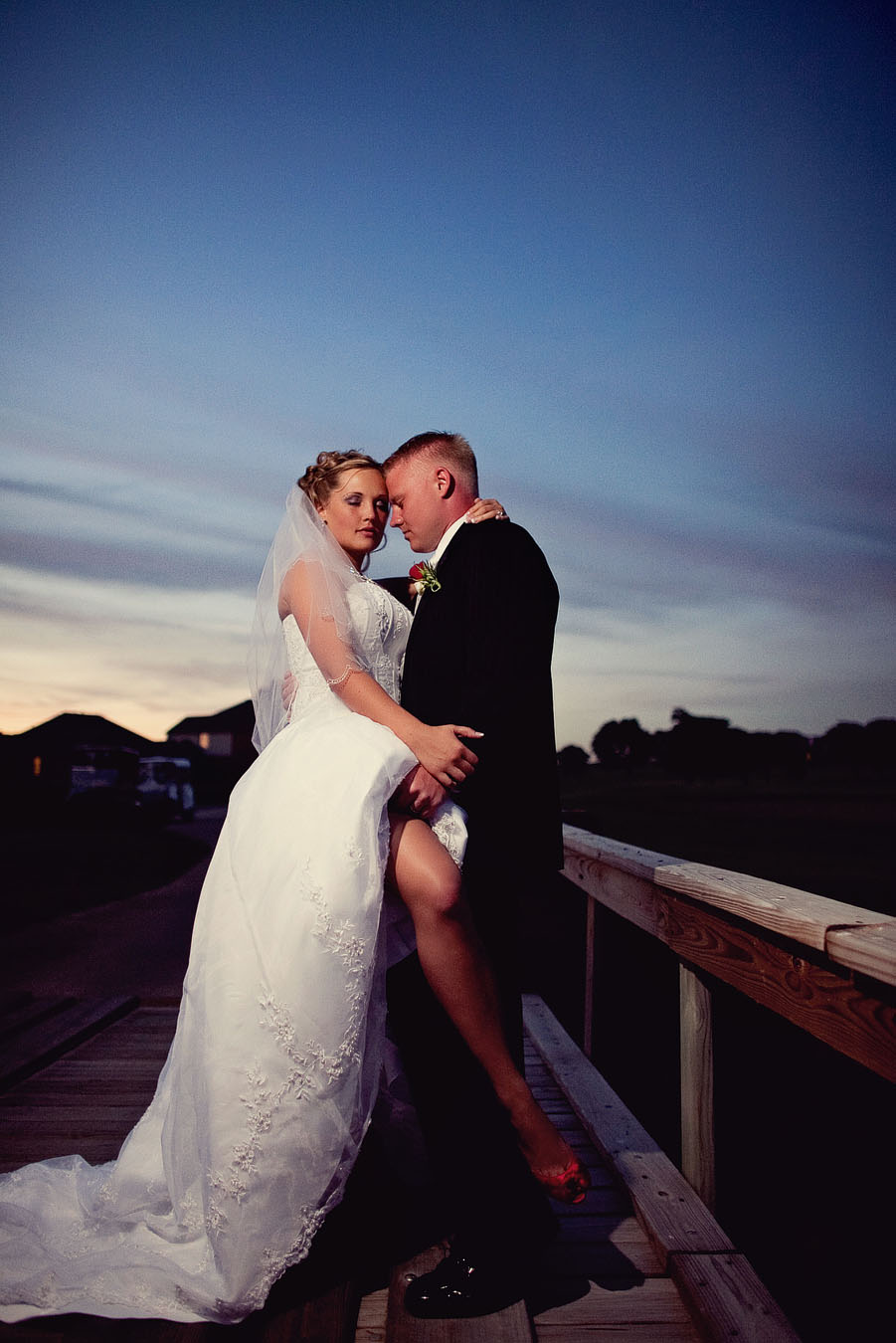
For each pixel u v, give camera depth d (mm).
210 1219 1825
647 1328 1872
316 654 2119
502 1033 1896
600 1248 2189
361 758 1970
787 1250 2494
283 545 2236
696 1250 2066
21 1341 1782
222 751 54656
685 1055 2447
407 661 2193
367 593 2229
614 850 3117
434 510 2301
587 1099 3105
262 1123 1819
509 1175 1919
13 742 48094
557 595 2141
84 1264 1955
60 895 9789
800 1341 1711
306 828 1935
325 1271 2037
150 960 6230
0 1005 4352
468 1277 1885
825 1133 3309
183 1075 2000
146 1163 2188
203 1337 1778
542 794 2016
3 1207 2230
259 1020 1857
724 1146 3211
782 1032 4473
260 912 1917
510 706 1966
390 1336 1808
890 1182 2910
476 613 2051
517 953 2080
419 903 1892
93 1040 4117
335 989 1857
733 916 1982
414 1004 2072
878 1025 1341
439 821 2004
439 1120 1983
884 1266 2396
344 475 2289
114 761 25359
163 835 20984
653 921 2650
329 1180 1856
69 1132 2961
